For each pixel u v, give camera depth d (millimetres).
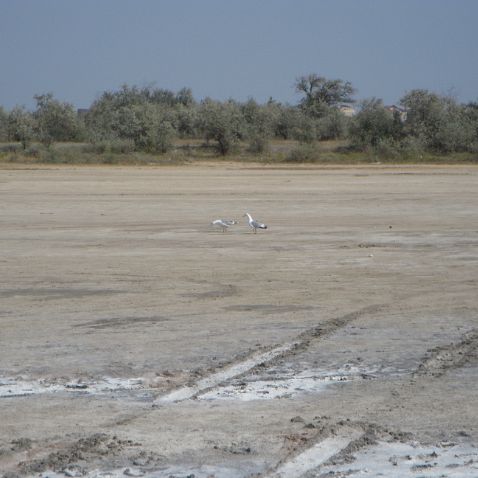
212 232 97812
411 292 61469
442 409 35219
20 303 58219
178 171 197625
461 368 41406
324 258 78438
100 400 36625
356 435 32250
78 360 42938
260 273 70438
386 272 70688
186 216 113250
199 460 29922
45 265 75250
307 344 45906
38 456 30281
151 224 105375
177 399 36750
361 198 135625
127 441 31641
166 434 32406
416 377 39844
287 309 55438
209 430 32812
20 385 38875
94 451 30703
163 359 43000
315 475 28688
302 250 83562
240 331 49000
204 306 56688
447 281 66188
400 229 99688
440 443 31500
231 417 34312
